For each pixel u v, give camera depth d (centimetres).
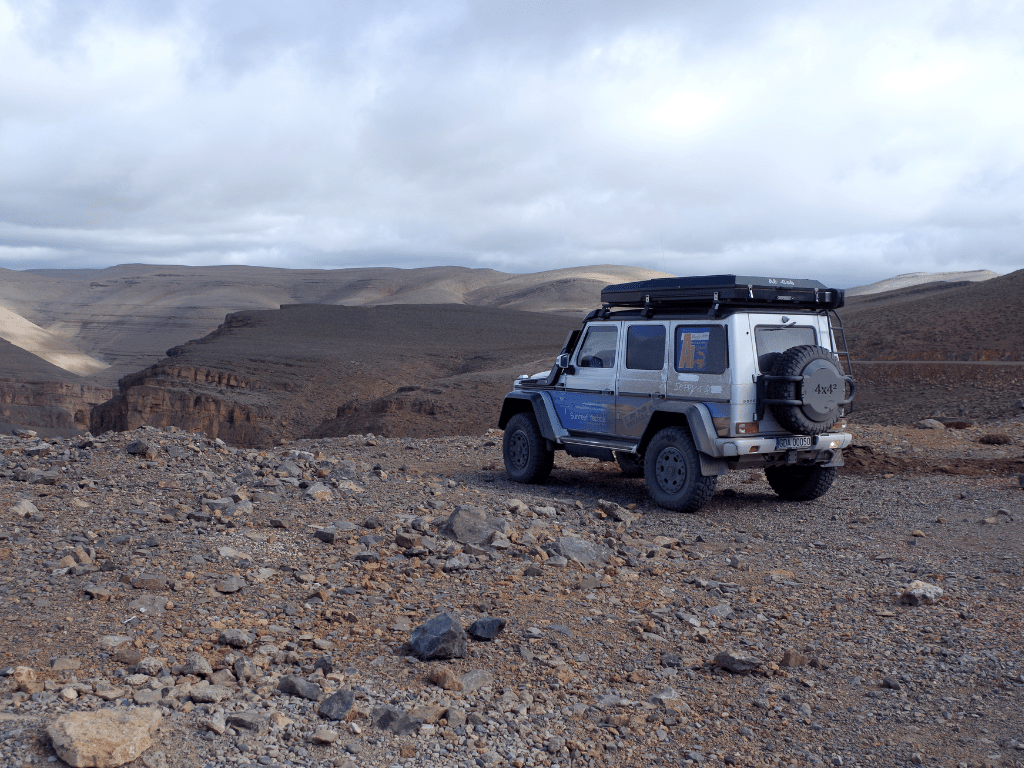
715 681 407
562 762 322
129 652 378
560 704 372
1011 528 724
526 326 17850
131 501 713
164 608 448
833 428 884
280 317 18075
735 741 346
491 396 8156
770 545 700
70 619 423
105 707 325
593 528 731
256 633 428
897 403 4081
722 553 671
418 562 575
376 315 18800
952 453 1235
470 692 377
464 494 846
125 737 290
